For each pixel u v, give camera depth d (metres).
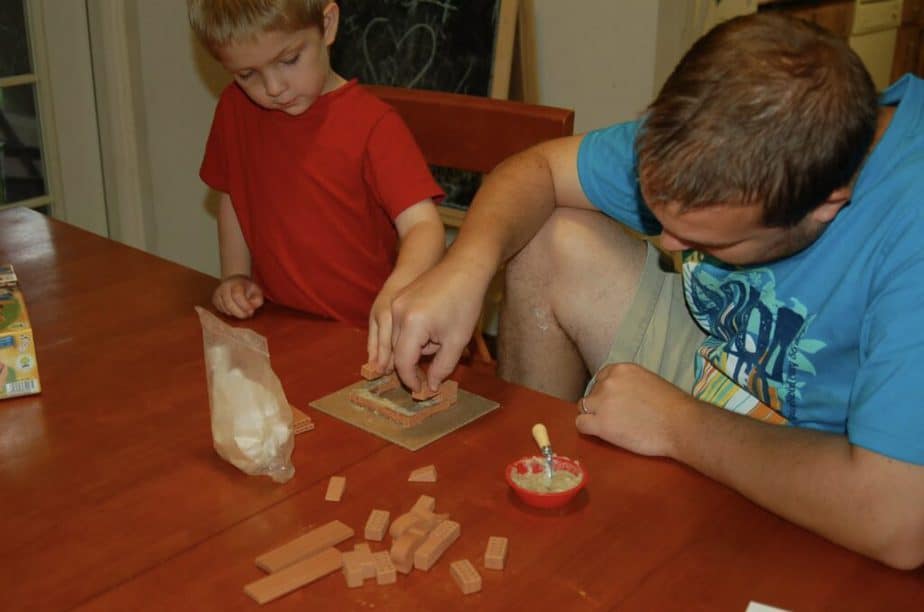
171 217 2.88
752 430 0.90
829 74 0.77
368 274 1.56
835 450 0.84
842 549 0.81
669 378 1.30
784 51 0.78
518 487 0.86
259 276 1.60
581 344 1.35
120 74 2.63
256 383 0.93
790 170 0.76
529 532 0.83
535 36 2.43
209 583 0.77
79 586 0.76
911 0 3.74
